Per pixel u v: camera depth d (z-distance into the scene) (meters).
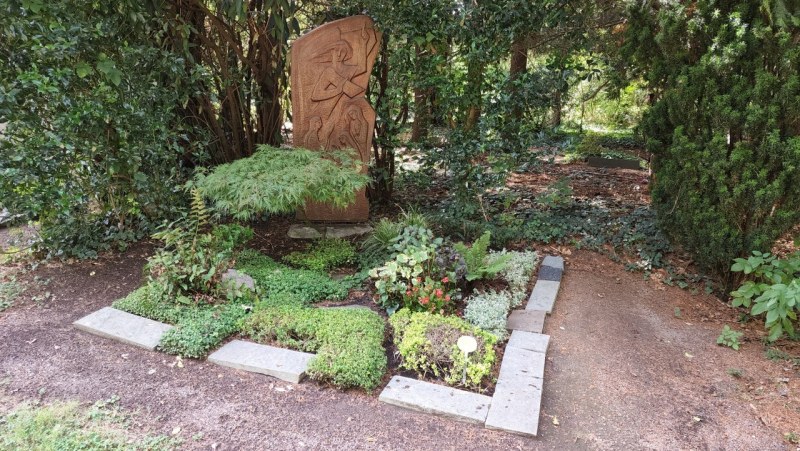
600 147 9.68
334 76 5.12
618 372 3.21
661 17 4.04
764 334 3.70
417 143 6.02
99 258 4.80
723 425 2.72
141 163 4.95
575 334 3.66
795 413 2.80
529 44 6.20
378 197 6.41
